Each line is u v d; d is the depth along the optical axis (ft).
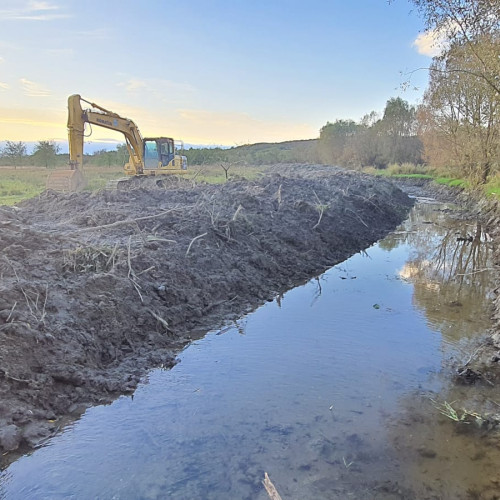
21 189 69.56
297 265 36.32
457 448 14.32
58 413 15.92
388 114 161.58
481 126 76.23
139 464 13.48
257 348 21.88
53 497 12.15
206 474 13.07
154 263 26.40
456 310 27.43
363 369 19.75
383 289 32.01
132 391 17.69
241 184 60.70
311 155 198.29
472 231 55.62
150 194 47.55
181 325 23.94
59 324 18.81
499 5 35.45
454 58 51.47
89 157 161.79
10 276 20.89
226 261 31.19
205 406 16.69
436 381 18.71
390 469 13.32
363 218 57.31
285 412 16.34
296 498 12.14
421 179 122.01
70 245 26.27
